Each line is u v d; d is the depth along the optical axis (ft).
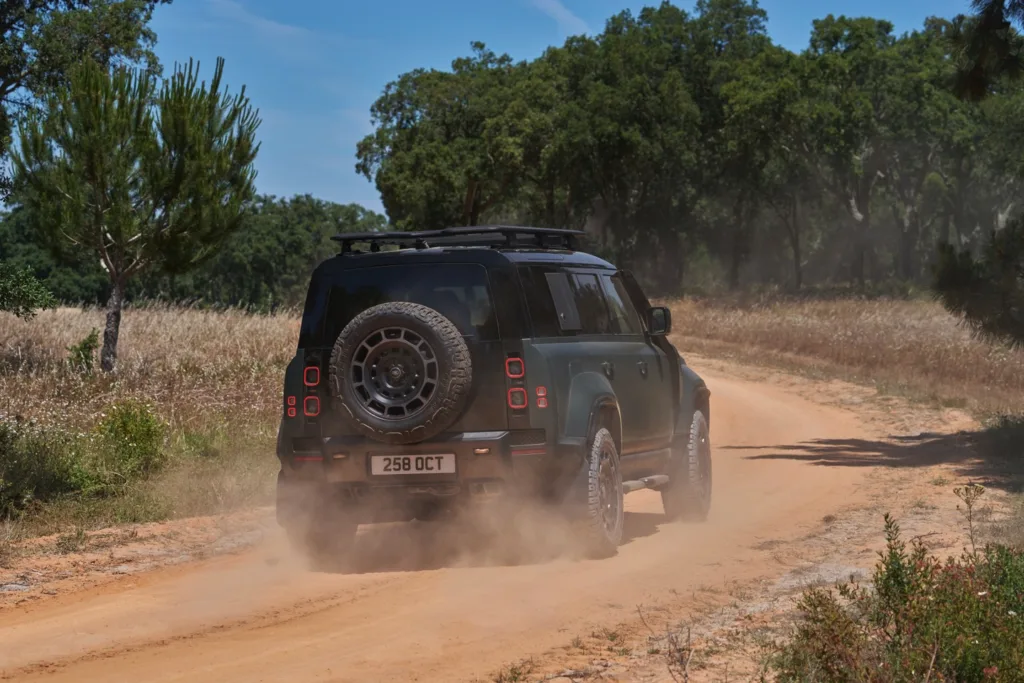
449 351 25.86
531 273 27.50
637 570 26.61
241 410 56.44
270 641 20.95
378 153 259.80
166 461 44.86
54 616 23.21
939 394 78.95
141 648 20.56
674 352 34.96
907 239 270.87
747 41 300.20
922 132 246.88
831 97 249.34
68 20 87.35
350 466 26.66
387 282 27.17
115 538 31.99
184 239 69.62
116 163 66.85
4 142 84.33
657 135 266.77
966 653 15.52
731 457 53.57
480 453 26.08
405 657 19.65
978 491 24.84
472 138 255.70
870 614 17.39
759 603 22.72
